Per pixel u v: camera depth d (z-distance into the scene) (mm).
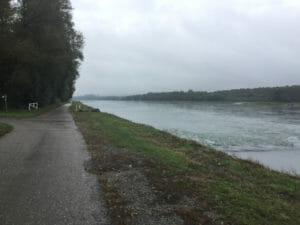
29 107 23547
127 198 4508
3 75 23969
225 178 6527
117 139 10422
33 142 9031
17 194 4477
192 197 4691
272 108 71750
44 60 25531
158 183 5336
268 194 5922
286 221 4168
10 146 8266
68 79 42844
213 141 17438
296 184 7168
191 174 6262
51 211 3881
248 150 14664
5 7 21969
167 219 3809
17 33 24969
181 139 13242
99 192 4707
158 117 37000
